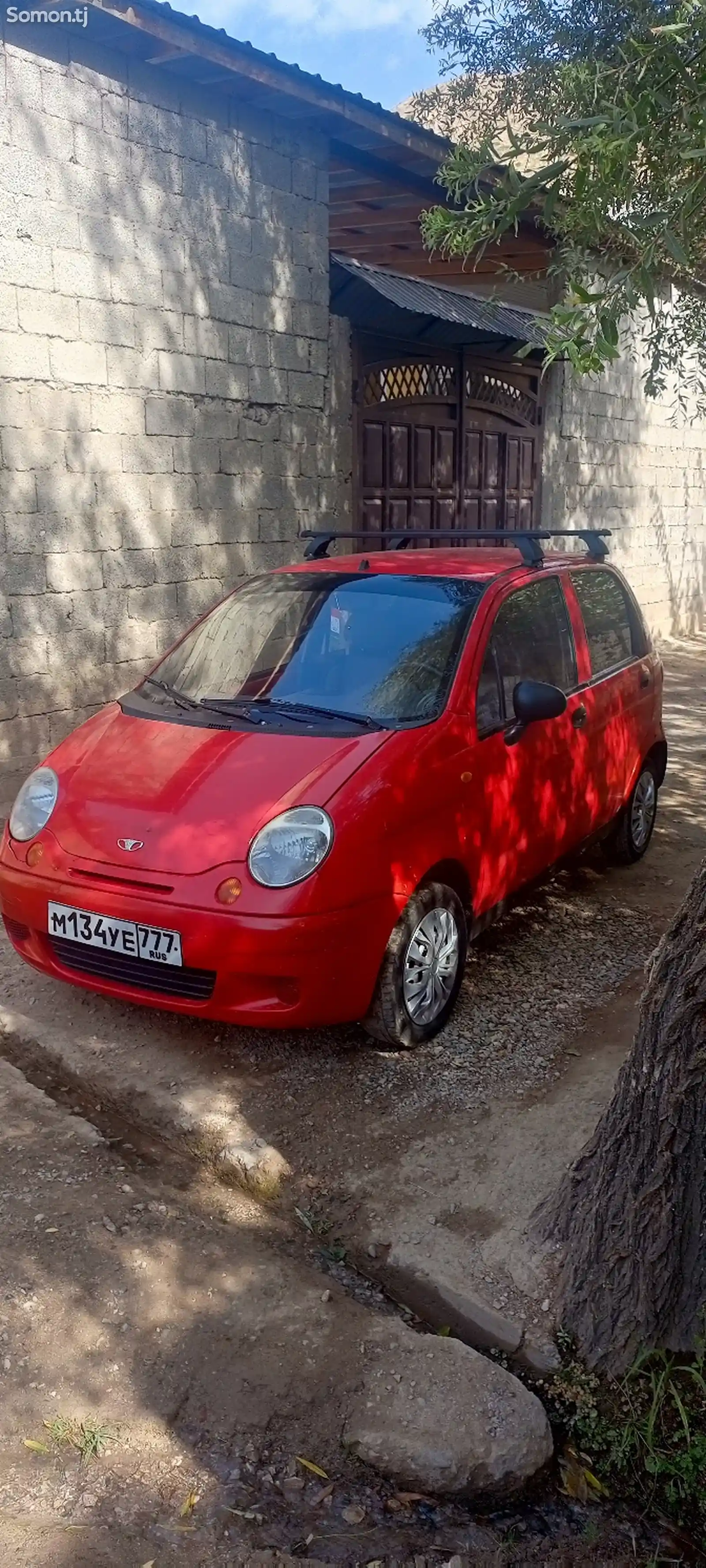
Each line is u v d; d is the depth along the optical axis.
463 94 7.39
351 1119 3.78
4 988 4.54
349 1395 2.74
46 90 6.13
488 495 11.36
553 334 3.40
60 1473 2.53
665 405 14.63
